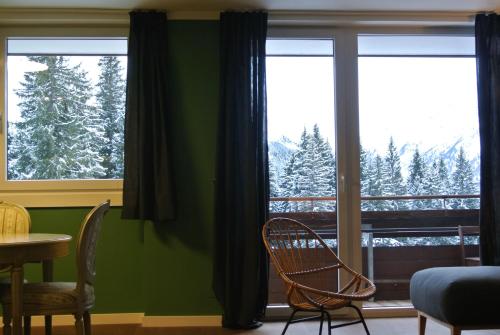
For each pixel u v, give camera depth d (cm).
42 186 368
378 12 374
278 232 297
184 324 359
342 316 373
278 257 292
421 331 302
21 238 269
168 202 348
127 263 367
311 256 355
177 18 372
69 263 365
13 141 378
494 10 373
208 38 374
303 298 243
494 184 362
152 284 361
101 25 376
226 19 362
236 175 355
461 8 368
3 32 373
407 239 424
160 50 360
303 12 371
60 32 374
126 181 351
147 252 362
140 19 360
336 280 371
